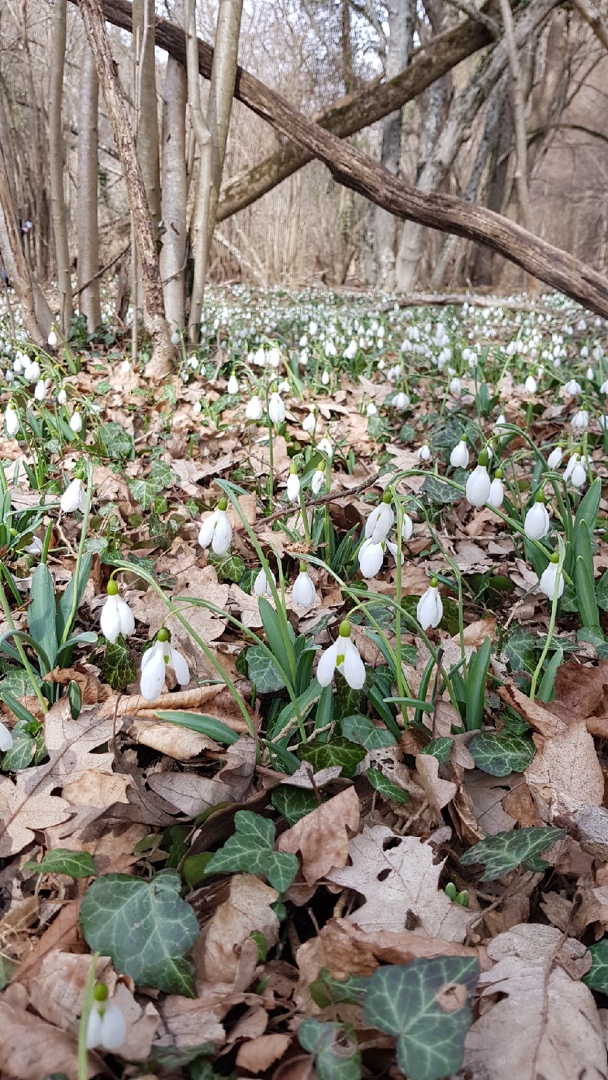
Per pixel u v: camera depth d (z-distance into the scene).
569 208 6.21
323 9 3.29
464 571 0.59
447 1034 0.22
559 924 0.30
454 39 1.84
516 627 0.47
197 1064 0.24
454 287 4.21
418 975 0.24
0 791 0.34
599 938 0.29
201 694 0.40
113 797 0.34
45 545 0.48
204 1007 0.26
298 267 3.96
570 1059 0.24
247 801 0.33
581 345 1.76
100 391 1.10
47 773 0.35
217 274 3.88
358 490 0.61
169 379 1.14
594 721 0.38
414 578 0.58
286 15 3.32
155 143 1.29
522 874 0.32
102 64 0.99
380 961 0.27
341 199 4.04
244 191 1.85
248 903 0.29
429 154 3.37
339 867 0.31
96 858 0.32
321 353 1.34
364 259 3.82
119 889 0.28
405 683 0.38
